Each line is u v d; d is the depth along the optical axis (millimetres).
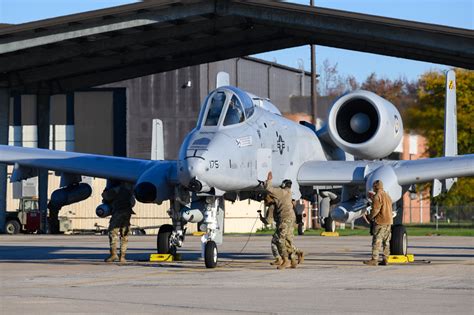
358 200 35312
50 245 51250
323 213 42500
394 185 32906
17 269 31703
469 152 102750
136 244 52094
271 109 36469
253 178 31812
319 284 25406
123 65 79250
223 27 69625
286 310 19672
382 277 27516
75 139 111875
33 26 64250
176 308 20125
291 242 31250
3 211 75750
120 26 65625
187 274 29188
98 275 29047
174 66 82125
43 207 80062
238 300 21547
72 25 65625
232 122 31516
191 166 29188
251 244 50469
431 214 124250
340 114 36188
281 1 63188
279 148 34156
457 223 108875
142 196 32531
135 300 21688
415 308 19938
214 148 29859
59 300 21797
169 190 32969
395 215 34250
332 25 62594
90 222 86812
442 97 75812
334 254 39812
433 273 28891
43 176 80125
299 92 127062
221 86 33625
